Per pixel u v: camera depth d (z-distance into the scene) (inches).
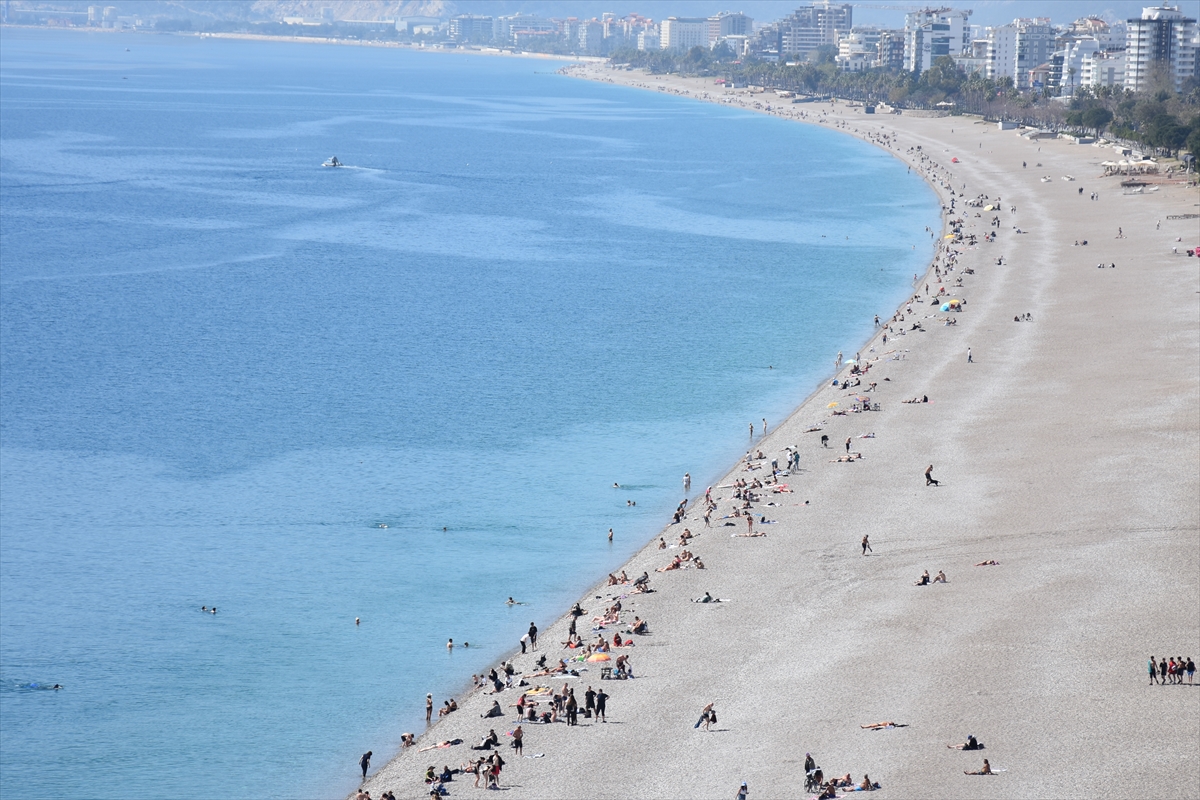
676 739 3403.1
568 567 4803.2
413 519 5236.2
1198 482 4995.1
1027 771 3129.9
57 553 4879.4
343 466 5826.8
